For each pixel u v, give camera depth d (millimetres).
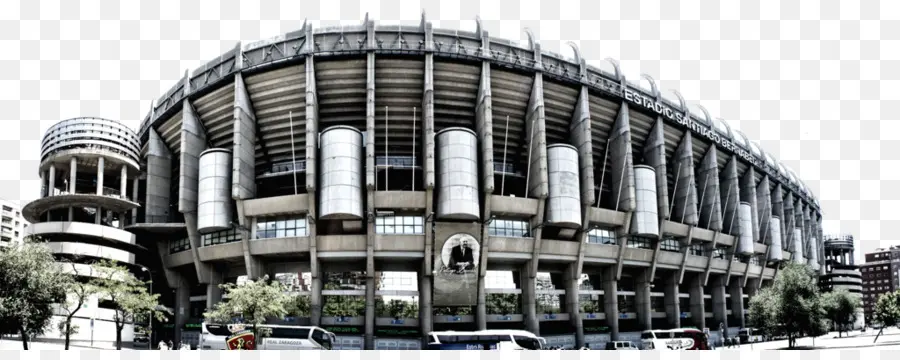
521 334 43531
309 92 51156
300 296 53562
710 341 67688
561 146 56250
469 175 51375
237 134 52344
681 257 67438
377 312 53281
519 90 56500
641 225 61875
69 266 52469
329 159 50844
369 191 49875
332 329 52312
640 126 65812
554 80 57375
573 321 57438
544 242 55562
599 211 58281
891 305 68000
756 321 58344
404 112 55438
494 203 52750
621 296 64875
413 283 54531
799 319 53469
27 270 36000
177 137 62969
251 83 54250
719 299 76000
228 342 41719
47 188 65125
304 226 52312
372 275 51719
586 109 58125
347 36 53219
